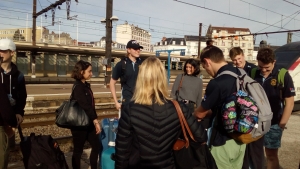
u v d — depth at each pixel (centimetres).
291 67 1112
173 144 237
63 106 379
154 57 245
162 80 237
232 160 302
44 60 3912
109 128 394
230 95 285
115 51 4300
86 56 4275
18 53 3622
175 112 233
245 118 273
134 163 230
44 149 314
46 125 872
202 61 310
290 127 802
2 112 273
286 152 573
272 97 372
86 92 382
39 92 1636
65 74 4141
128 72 423
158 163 226
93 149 394
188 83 489
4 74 331
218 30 10131
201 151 239
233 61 425
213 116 308
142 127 226
